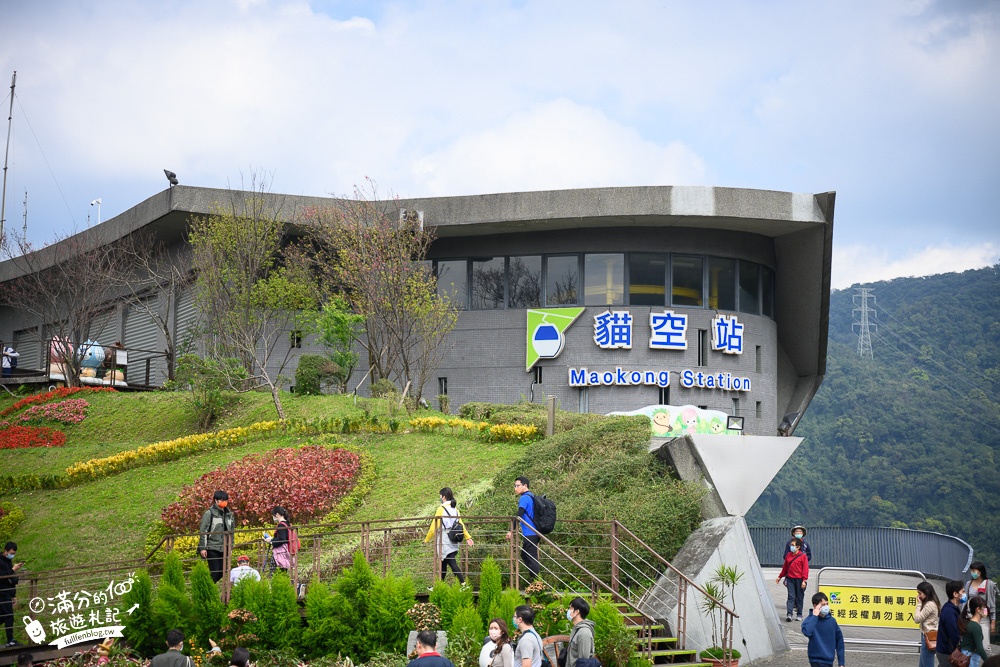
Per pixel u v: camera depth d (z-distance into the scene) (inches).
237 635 551.5
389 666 522.9
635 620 619.2
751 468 754.2
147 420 1217.4
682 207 1268.5
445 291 1389.0
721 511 736.3
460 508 804.6
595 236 1339.8
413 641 534.9
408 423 1060.5
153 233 1485.0
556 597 592.4
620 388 1304.1
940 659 494.9
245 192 1373.0
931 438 3718.0
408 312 1237.1
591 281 1337.4
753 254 1376.7
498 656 447.5
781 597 896.3
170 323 1521.9
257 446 1059.9
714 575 648.4
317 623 565.0
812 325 1462.8
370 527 819.4
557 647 495.5
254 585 571.8
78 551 839.1
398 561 708.7
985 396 3870.6
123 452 1066.1
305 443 1049.5
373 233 1258.6
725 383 1318.9
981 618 485.1
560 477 806.5
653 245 1333.7
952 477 3531.0
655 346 1299.2
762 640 658.8
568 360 1323.8
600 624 540.7
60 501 966.4
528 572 655.8
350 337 1252.5
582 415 1029.2
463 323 1374.3
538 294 1355.8
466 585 591.8
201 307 1336.1
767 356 1391.5
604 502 734.5
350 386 1402.6
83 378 1397.6
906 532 1135.6
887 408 3882.9
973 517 3430.1
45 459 1098.1
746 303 1374.3
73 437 1205.7
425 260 1403.8
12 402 1384.1
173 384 1304.1
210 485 867.4
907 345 4357.8
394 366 1364.4
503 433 1003.3
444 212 1332.4
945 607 498.9
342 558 730.8
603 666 532.4
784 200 1288.1
